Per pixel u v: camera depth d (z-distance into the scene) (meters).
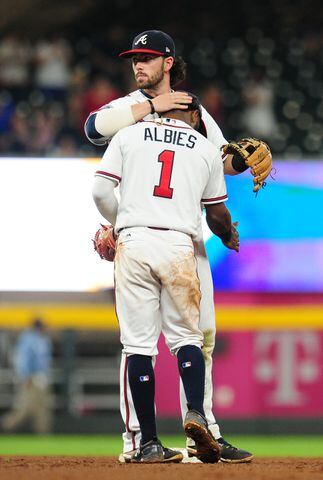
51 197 50.06
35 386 50.22
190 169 18.34
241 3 70.44
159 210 18.08
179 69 19.67
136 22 70.19
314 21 70.00
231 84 63.97
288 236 49.81
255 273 49.97
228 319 50.12
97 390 52.03
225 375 50.53
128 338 18.11
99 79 61.50
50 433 51.34
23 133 58.41
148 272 17.95
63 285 50.22
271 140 61.75
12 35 65.94
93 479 15.08
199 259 19.17
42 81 61.59
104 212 18.67
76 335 51.16
